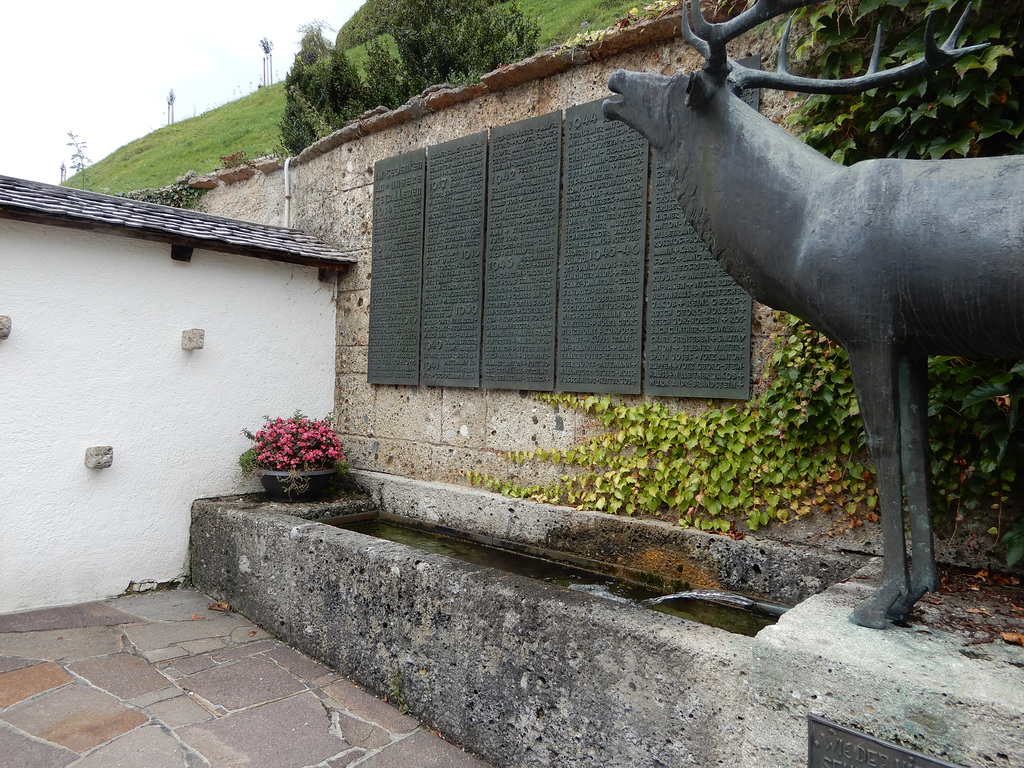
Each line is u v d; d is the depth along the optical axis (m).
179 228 4.36
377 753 2.47
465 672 2.54
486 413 4.27
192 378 4.53
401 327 4.81
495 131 4.16
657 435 3.38
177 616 3.84
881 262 1.55
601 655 2.11
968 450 2.48
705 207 1.91
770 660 1.63
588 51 3.65
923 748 1.39
